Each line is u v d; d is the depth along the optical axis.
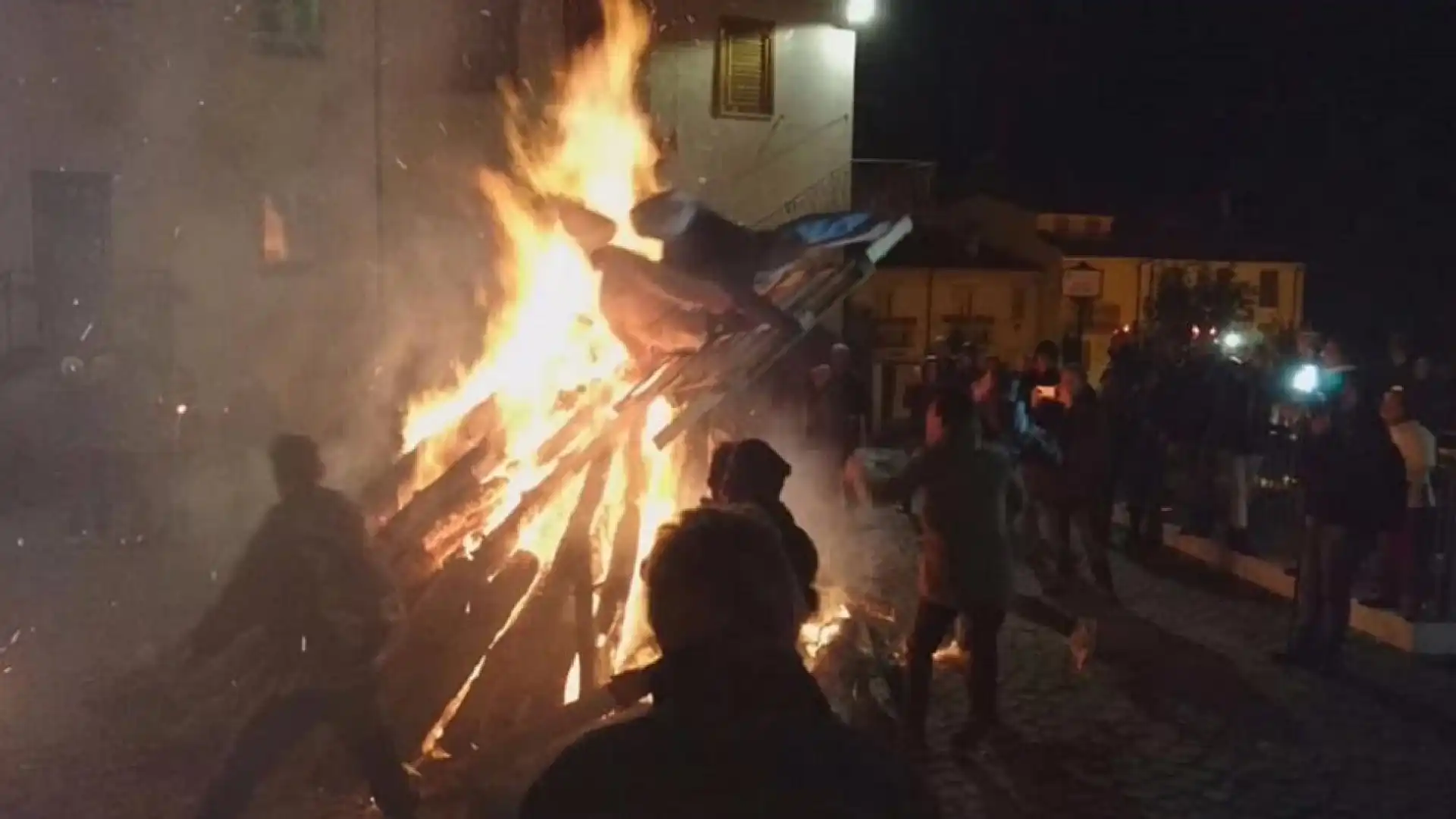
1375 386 13.70
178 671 7.28
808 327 7.95
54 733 7.29
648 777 2.12
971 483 7.08
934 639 7.25
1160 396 13.94
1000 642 9.87
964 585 7.07
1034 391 12.90
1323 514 9.09
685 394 7.65
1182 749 7.50
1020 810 6.53
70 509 14.78
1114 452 11.55
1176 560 13.30
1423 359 15.81
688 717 2.18
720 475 5.72
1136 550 13.70
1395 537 10.47
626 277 7.77
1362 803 6.73
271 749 5.27
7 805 6.34
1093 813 6.51
